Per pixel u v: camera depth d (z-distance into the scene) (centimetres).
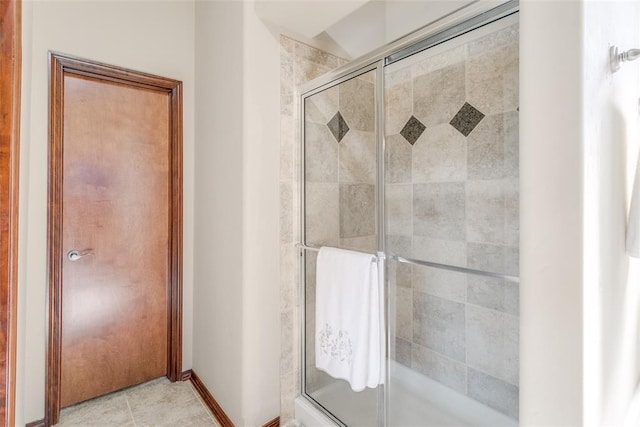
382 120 157
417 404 173
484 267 152
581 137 72
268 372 175
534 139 79
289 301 183
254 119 167
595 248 79
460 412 166
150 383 221
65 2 184
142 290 217
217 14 195
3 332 74
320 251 166
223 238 187
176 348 225
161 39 217
